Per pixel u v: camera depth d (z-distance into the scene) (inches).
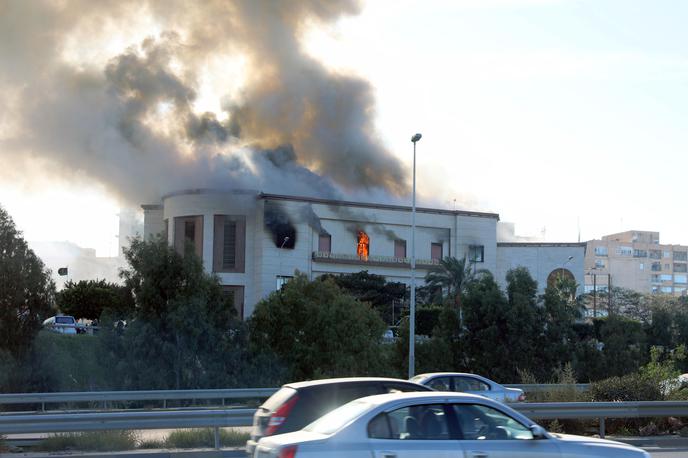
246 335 1617.9
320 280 1811.0
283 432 450.6
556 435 396.5
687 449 695.1
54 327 2246.6
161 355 1499.8
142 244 1617.9
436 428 364.5
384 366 1678.2
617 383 875.4
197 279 1590.8
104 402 1071.0
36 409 1218.0
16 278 1435.8
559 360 1679.4
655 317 2228.1
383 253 3644.2
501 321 1701.5
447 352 1689.2
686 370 2102.6
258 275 3307.1
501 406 380.5
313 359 1635.1
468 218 3809.1
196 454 632.4
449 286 2864.2
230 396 979.9
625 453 383.2
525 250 3922.2
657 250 6565.0
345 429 357.1
